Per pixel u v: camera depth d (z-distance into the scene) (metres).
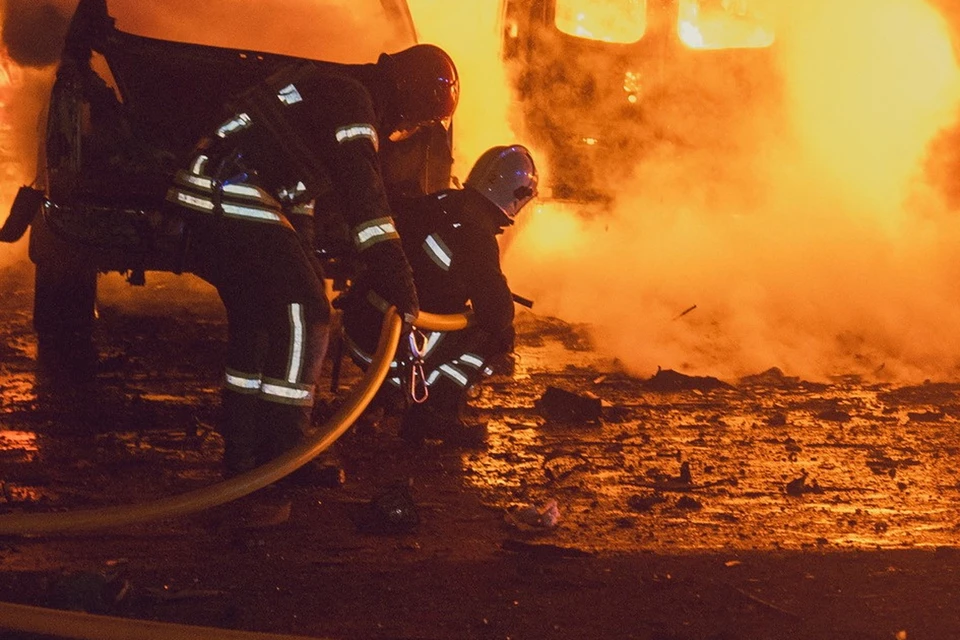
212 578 9.55
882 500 12.14
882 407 16.48
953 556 10.20
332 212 15.83
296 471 12.16
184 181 11.27
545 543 10.50
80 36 16.69
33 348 18.95
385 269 10.81
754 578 9.62
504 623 8.66
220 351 19.41
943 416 15.91
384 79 11.98
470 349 13.87
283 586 9.38
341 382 17.72
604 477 12.86
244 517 10.88
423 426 13.89
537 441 14.34
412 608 8.94
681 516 11.52
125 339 19.97
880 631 8.53
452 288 13.71
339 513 11.46
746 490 12.43
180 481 12.41
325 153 10.97
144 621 7.23
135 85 16.72
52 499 11.62
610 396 16.91
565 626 8.62
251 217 11.12
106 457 13.23
